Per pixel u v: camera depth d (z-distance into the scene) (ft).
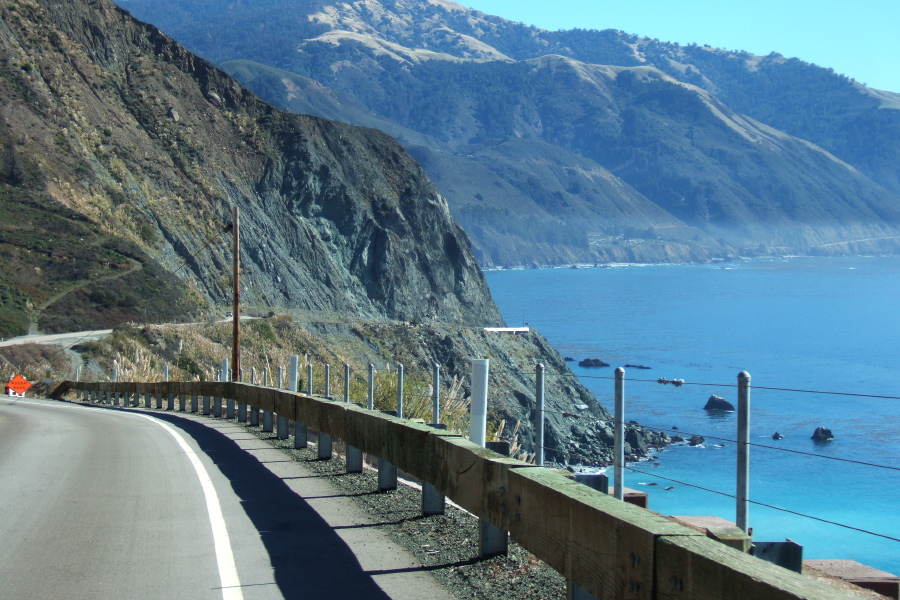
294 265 325.62
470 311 371.97
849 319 636.89
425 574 20.88
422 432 26.50
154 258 266.77
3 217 246.68
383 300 344.90
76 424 67.26
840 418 224.33
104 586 19.97
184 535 25.14
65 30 342.23
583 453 223.30
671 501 122.31
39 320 211.41
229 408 71.67
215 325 235.61
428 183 389.80
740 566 11.71
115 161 299.38
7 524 26.78
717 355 423.23
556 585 19.62
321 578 20.58
